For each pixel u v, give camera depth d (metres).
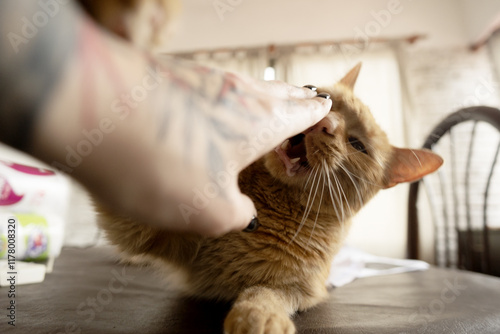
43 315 0.62
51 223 1.18
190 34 3.04
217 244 0.81
